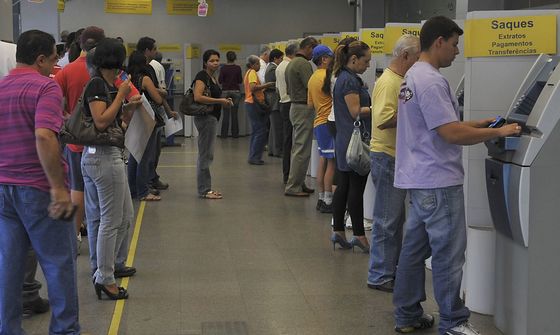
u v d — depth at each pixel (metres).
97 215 4.48
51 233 3.34
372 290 4.61
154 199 7.72
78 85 4.76
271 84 10.50
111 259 4.38
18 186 3.28
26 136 3.27
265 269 5.10
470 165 4.19
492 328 3.88
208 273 5.00
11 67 4.61
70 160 5.08
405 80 3.64
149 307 4.28
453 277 3.56
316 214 7.04
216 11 16.39
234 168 10.23
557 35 3.92
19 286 3.41
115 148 4.25
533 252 3.43
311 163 9.36
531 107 3.65
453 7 9.87
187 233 6.23
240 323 4.02
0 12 5.54
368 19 13.38
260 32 16.56
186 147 13.02
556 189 3.39
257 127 10.48
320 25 16.62
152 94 7.43
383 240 4.56
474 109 4.05
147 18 16.16
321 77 6.79
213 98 7.64
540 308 3.46
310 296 4.50
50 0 14.05
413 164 3.59
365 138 5.11
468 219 4.21
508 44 3.98
